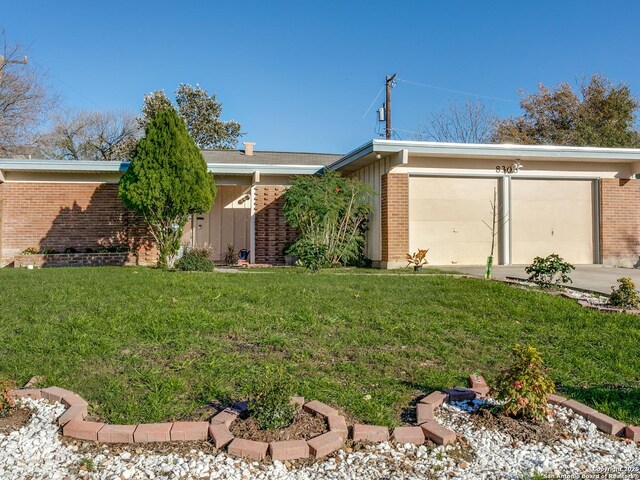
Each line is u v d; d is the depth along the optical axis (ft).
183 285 25.12
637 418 10.66
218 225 56.29
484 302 22.18
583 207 42.83
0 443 9.18
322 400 11.16
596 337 17.07
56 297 21.45
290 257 47.37
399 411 10.89
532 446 9.45
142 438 9.32
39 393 11.25
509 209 41.52
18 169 43.57
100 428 9.46
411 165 39.93
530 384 10.36
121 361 13.50
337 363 13.74
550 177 42.06
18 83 79.51
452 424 10.30
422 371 13.29
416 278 29.89
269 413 9.59
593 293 26.11
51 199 45.62
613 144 81.35
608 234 42.70
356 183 41.52
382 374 13.07
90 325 16.71
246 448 8.82
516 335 17.21
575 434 10.01
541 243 42.06
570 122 90.12
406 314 19.67
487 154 38.86
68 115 105.40
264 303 21.04
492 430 10.01
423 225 40.57
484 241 41.32
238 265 45.62
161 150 37.70
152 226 42.06
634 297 22.30
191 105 108.99
